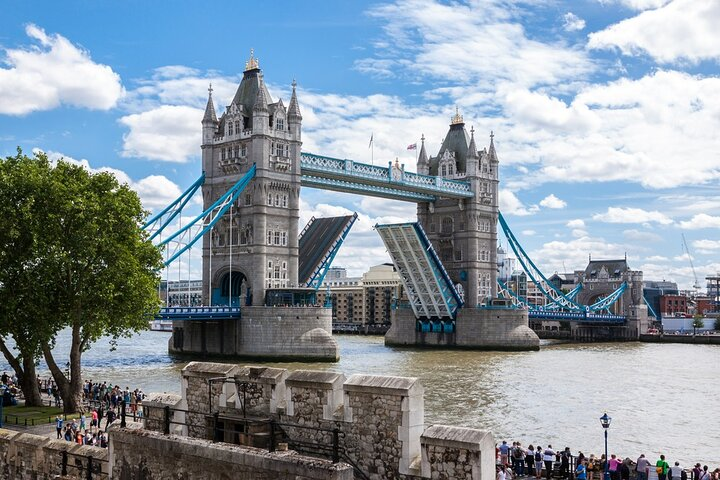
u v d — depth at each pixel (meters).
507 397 78.88
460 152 180.38
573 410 71.31
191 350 134.12
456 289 171.50
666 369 115.31
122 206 56.03
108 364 111.19
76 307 53.62
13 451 25.84
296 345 125.50
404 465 18.62
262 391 21.56
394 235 141.62
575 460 43.47
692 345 194.25
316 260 142.00
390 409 18.98
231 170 135.75
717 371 112.00
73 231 53.28
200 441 19.94
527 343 163.50
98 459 23.33
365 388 19.45
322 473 17.20
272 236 133.25
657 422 65.94
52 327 53.84
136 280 55.81
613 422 65.38
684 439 58.97
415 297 160.50
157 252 60.53
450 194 168.88
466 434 17.77
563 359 135.25
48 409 55.00
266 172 132.12
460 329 165.62
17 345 54.97
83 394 61.66
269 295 129.62
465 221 175.75
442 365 119.12
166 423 22.30
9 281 52.22
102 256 54.69
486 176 178.50
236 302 136.75
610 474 39.94
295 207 136.50
